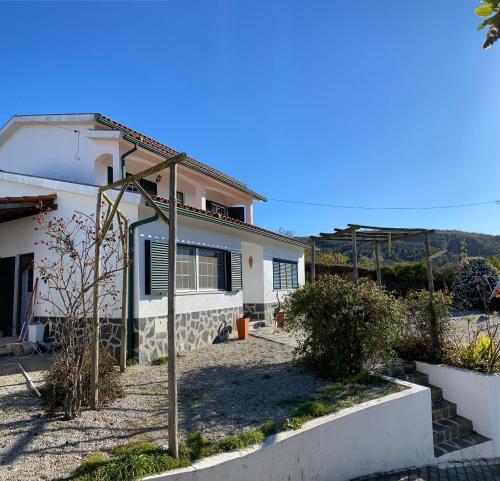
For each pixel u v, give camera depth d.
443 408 6.65
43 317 8.91
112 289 7.85
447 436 6.15
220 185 14.58
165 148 11.31
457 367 7.05
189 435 4.14
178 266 9.41
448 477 5.15
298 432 4.21
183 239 9.52
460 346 7.68
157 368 7.33
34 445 3.90
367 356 6.55
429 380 7.35
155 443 3.95
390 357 6.78
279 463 3.98
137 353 7.77
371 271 23.44
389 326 6.51
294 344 9.59
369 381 6.11
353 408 4.88
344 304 6.57
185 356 8.48
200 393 5.78
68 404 4.78
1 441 3.99
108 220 5.45
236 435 4.12
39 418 4.63
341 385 5.95
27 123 11.04
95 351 5.05
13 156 11.50
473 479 5.16
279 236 14.25
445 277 22.22
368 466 4.82
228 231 11.65
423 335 7.86
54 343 8.23
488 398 6.25
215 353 8.75
